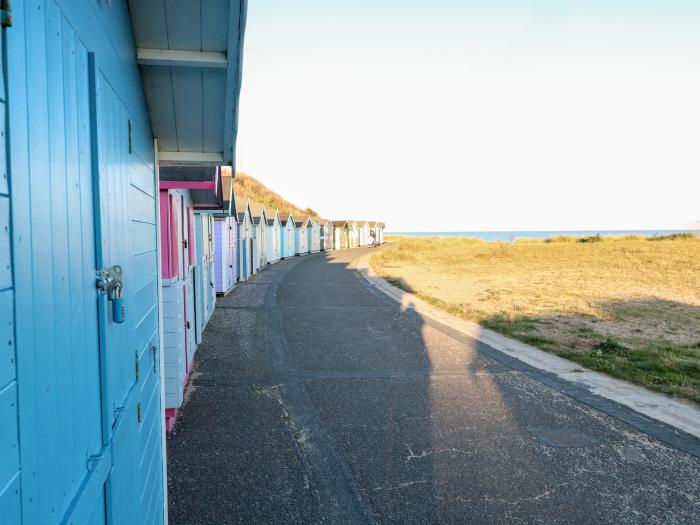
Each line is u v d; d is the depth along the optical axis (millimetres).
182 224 6309
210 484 4184
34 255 1159
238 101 2914
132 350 2326
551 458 4730
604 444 5047
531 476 4383
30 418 1112
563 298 14922
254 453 4766
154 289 3217
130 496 2189
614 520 3742
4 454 972
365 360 8211
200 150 3621
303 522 3678
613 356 8336
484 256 29078
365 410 5938
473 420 5656
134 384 2363
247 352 8602
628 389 6785
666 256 23594
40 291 1192
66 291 1391
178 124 3195
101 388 1747
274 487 4152
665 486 4242
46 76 1272
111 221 1941
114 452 1868
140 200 2684
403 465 4570
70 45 1483
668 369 7555
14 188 1046
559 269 22812
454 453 4820
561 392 6664
